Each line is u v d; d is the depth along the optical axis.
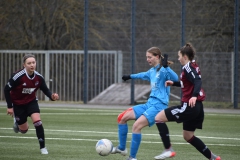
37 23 75.19
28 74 27.41
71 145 30.17
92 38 73.38
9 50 71.00
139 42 67.75
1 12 73.69
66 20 73.56
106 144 24.73
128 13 70.56
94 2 71.38
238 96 60.94
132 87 62.47
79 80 69.38
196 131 38.56
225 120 47.16
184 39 59.78
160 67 25.56
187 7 64.06
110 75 68.62
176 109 23.44
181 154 27.42
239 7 60.88
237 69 59.38
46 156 25.98
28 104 27.80
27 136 34.09
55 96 28.12
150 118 24.50
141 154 27.30
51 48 75.69
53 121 44.31
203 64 62.41
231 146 30.73
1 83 71.75
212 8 62.78
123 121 25.16
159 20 66.62
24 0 74.69
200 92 23.38
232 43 62.31
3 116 48.38
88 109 57.53
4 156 25.86
